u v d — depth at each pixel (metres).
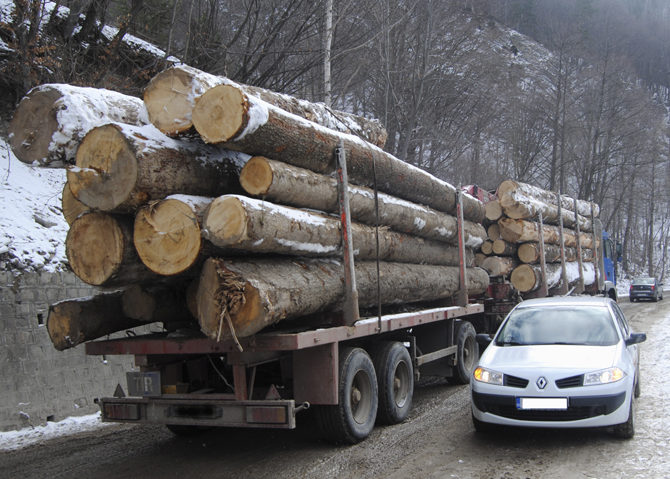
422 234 8.81
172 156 4.96
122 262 4.91
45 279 8.57
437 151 23.34
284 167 5.37
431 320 8.37
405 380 7.54
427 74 19.81
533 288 13.61
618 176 47.66
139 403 5.65
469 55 23.55
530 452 5.79
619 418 5.84
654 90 96.56
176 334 5.81
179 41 15.59
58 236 9.98
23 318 8.02
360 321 6.37
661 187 61.34
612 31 43.06
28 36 9.98
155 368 5.71
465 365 10.05
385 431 6.86
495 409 6.12
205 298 4.80
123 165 4.69
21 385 7.70
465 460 5.61
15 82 10.87
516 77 30.97
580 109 38.41
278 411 5.20
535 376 5.96
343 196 6.15
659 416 6.91
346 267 6.09
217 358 6.04
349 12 15.78
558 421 5.86
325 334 5.54
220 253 4.98
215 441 6.66
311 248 5.64
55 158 5.13
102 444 6.74
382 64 18.66
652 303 31.67
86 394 8.60
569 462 5.43
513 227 13.38
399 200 7.95
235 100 4.80
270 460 5.79
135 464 5.84
